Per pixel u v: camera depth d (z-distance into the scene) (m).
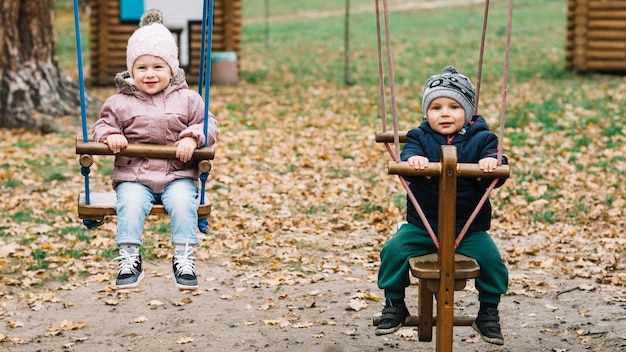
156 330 6.69
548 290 7.43
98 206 4.84
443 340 4.48
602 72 22.05
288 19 43.69
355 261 8.44
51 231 9.45
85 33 37.62
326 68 25.98
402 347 6.25
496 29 36.03
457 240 4.53
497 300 4.82
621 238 9.02
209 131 5.03
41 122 15.21
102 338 6.53
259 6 48.88
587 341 6.20
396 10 45.72
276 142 14.27
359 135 14.85
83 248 8.81
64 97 15.96
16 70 15.62
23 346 6.37
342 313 6.98
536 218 9.83
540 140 14.00
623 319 6.65
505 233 9.32
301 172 12.25
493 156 4.59
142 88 5.02
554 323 6.62
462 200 4.76
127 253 4.77
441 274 4.44
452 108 4.79
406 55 28.84
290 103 18.75
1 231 9.39
